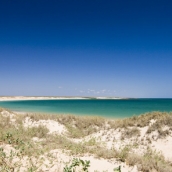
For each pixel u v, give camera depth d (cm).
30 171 586
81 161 627
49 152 816
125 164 689
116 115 2855
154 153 984
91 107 5025
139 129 1393
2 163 625
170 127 1273
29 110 3916
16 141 907
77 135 1414
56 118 1803
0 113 1803
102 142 1242
